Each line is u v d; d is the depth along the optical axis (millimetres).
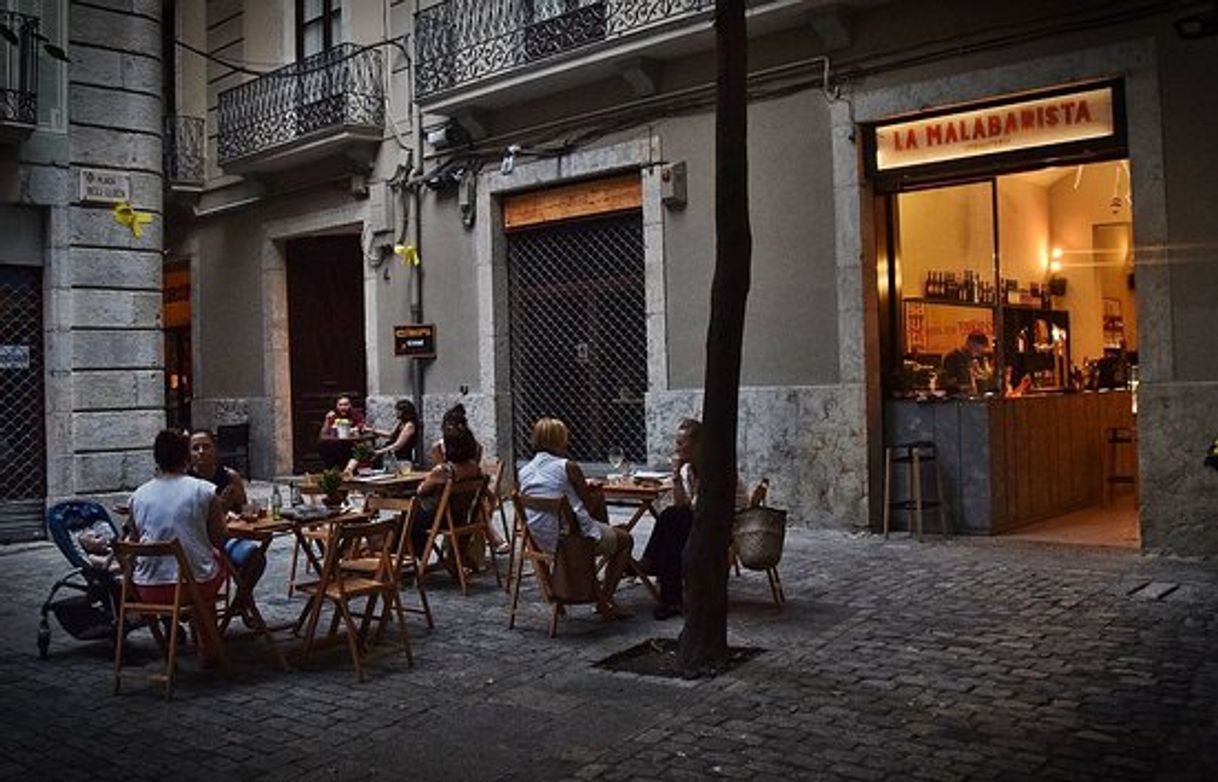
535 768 4887
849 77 10859
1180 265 8984
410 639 7309
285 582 9531
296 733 5504
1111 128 9469
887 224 11227
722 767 4789
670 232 12492
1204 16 8625
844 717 5363
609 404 13656
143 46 13383
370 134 15672
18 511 12414
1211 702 5379
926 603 7680
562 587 7184
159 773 5016
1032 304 11688
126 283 13180
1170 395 9016
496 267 14539
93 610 7148
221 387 19094
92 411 12867
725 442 6277
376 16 15797
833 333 11062
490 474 10633
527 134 13938
